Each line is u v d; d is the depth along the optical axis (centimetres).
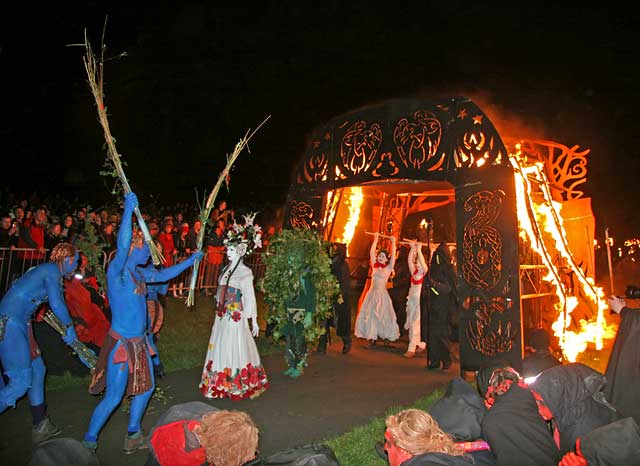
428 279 827
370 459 453
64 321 470
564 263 923
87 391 636
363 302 975
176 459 301
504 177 725
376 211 1154
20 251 964
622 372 494
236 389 616
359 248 1175
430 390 691
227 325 623
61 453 296
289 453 334
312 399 639
